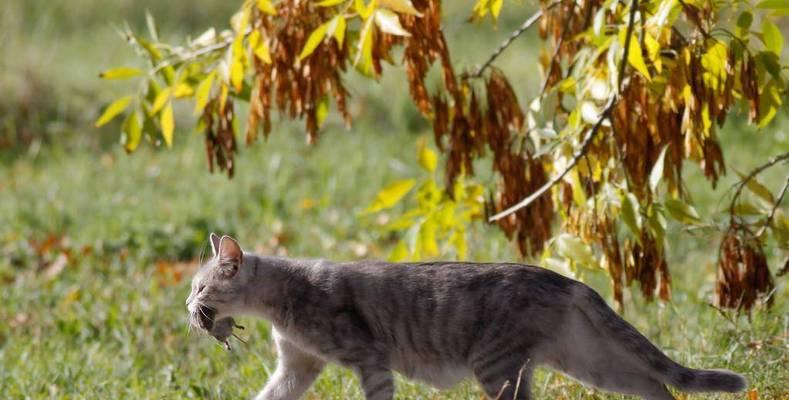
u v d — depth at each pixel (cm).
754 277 1070
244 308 1018
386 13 909
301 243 1938
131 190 2241
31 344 1466
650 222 998
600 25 886
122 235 1962
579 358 930
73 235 1997
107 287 1719
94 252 1902
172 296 1633
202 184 2245
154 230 1972
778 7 919
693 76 941
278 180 2247
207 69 1170
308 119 1088
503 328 930
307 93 1057
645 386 925
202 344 1436
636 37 910
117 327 1527
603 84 988
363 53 930
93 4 3394
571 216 1071
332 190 2173
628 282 1063
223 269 1017
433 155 1252
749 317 1119
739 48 940
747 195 1880
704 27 974
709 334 1192
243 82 1166
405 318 967
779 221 1062
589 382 933
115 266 1827
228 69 1022
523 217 1137
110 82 2775
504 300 932
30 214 2084
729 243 1074
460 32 3181
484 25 3228
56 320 1566
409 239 1247
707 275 1609
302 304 997
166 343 1462
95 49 3058
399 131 2548
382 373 973
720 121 966
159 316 1556
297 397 1046
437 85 1155
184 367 1363
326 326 986
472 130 1141
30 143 2528
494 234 1806
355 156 2334
